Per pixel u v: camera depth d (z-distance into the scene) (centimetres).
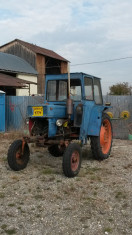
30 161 657
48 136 542
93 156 667
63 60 3219
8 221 359
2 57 2561
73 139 598
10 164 562
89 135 621
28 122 576
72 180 515
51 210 392
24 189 471
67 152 520
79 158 552
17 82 1886
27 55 2853
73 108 578
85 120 585
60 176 540
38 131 571
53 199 430
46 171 565
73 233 331
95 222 356
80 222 357
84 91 604
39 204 412
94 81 673
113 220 362
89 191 463
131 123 1065
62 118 575
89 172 567
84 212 385
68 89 612
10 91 2350
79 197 438
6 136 1047
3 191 462
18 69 2436
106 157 680
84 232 333
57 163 643
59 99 634
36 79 2694
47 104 602
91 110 614
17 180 516
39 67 2855
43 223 355
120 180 518
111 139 720
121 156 718
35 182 505
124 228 341
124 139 1056
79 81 604
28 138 562
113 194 449
